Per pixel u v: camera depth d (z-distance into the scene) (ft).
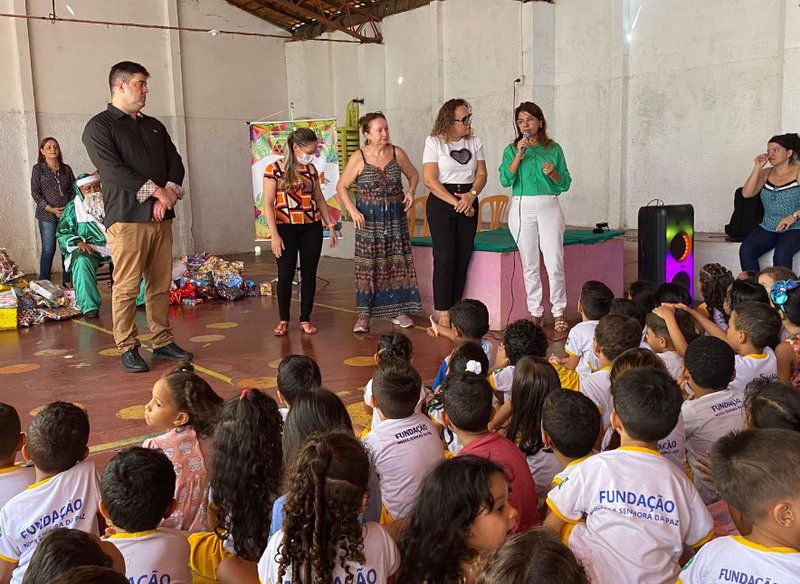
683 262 18.38
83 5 30.48
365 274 17.28
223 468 6.56
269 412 6.68
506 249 17.20
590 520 5.78
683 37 22.58
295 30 36.42
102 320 19.71
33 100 29.30
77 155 30.89
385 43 32.04
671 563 5.64
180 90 33.22
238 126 35.45
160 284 14.85
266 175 16.55
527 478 6.59
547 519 6.06
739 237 19.92
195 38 33.73
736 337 9.23
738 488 4.69
